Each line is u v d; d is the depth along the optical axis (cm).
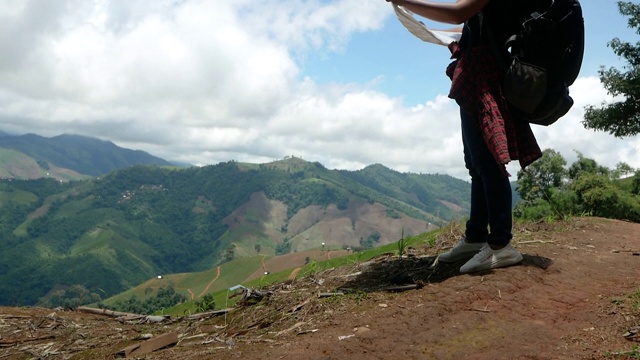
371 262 571
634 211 1300
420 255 579
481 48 434
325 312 416
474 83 434
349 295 445
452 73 473
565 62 414
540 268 454
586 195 1337
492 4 422
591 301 384
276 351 341
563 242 572
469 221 495
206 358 357
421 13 429
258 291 523
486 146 444
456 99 445
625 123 2828
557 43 409
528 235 621
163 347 424
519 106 421
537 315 361
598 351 299
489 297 394
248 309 489
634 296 378
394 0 441
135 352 416
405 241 662
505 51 427
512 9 417
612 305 369
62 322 591
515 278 425
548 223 706
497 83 429
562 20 404
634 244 570
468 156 488
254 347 365
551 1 407
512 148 426
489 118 420
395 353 316
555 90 421
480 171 451
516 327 340
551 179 1586
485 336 330
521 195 1611
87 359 428
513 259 452
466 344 321
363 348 325
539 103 419
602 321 343
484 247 457
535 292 402
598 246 556
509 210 450
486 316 360
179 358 372
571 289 412
